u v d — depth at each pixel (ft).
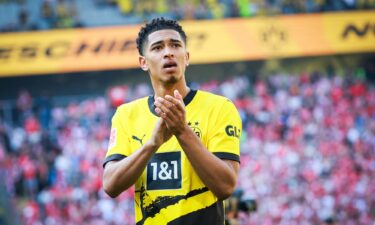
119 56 182.39
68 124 167.02
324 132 163.94
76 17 183.01
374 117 171.01
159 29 27.76
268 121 167.73
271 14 185.78
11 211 141.38
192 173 27.20
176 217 27.09
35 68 179.52
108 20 183.93
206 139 27.81
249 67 186.50
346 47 188.03
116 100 171.32
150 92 177.27
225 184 25.95
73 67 180.55
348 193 146.82
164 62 27.27
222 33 183.62
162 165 27.53
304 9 187.42
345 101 177.17
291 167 152.76
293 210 138.92
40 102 178.40
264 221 136.77
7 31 179.83
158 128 25.72
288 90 178.19
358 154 158.71
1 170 151.64
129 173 26.21
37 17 181.57
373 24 188.75
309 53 185.26
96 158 154.40
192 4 184.44
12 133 166.30
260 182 146.51
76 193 146.92
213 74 185.06
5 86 179.73
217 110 28.19
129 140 28.66
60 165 153.99
